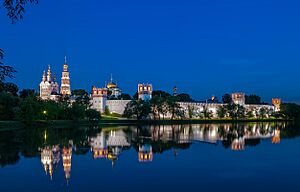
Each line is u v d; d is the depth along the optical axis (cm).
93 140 10419
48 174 5034
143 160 6316
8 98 17938
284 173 5144
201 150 7862
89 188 4259
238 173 5141
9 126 16025
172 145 9069
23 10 2472
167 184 4444
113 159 6444
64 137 11319
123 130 16138
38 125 17725
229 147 8562
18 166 5675
